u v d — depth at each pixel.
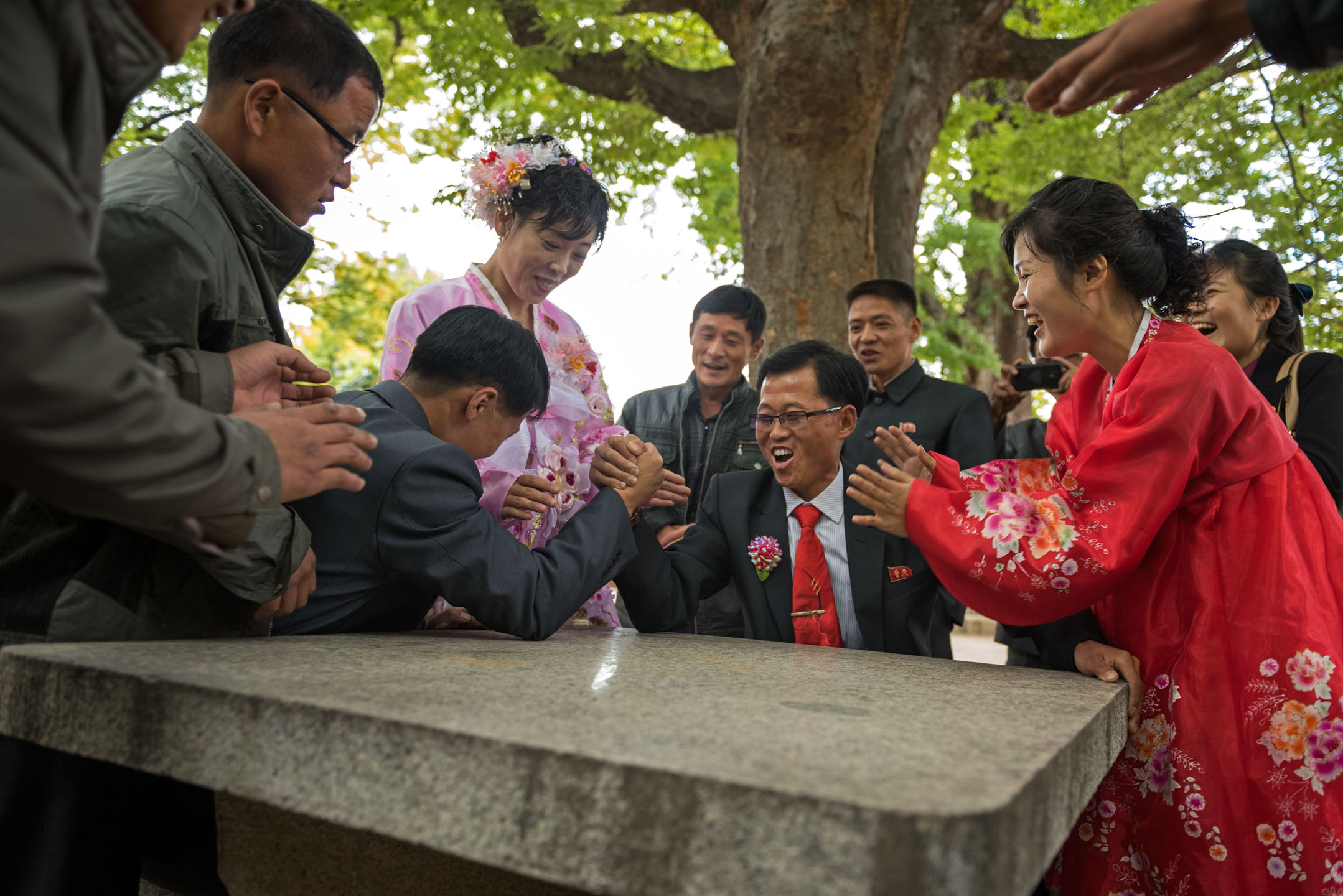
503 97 6.61
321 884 1.44
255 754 1.02
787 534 2.58
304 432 1.25
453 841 0.91
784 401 2.46
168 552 1.60
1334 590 1.88
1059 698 1.48
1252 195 6.27
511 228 2.77
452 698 1.12
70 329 0.87
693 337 3.86
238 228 1.72
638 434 4.04
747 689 1.37
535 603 1.92
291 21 1.75
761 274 5.36
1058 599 1.79
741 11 5.54
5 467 0.94
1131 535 1.76
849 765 0.89
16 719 1.22
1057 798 0.98
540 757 0.87
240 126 1.77
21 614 1.53
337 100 1.79
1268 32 1.24
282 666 1.29
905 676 1.68
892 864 0.73
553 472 2.67
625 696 1.23
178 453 1.00
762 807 0.78
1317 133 6.18
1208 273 2.06
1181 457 1.78
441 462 1.89
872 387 3.58
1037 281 1.98
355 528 1.89
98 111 0.99
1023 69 6.37
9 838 1.49
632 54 6.14
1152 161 6.84
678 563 2.55
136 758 1.11
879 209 6.07
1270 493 1.86
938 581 2.53
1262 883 1.73
